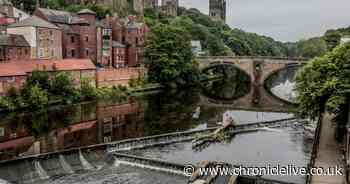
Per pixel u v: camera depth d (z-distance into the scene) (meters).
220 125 57.91
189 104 80.00
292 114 69.75
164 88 107.06
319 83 41.28
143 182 33.62
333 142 38.69
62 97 71.62
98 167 37.91
